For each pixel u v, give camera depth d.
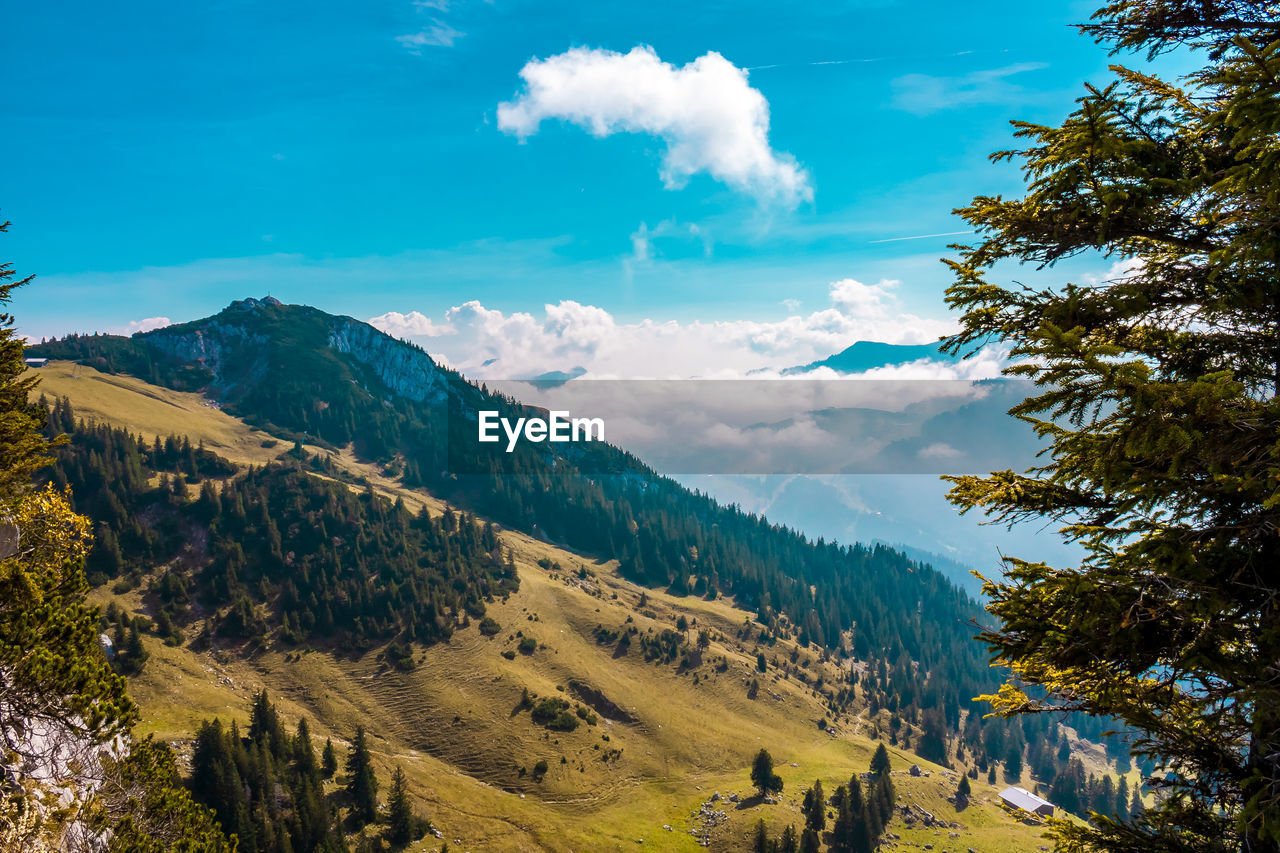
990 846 141.12
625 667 194.75
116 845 22.09
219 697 147.50
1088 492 10.11
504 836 122.50
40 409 22.77
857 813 137.25
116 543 183.38
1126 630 8.69
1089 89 9.45
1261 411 7.48
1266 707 7.71
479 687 166.00
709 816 140.25
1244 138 7.85
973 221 11.64
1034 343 9.87
